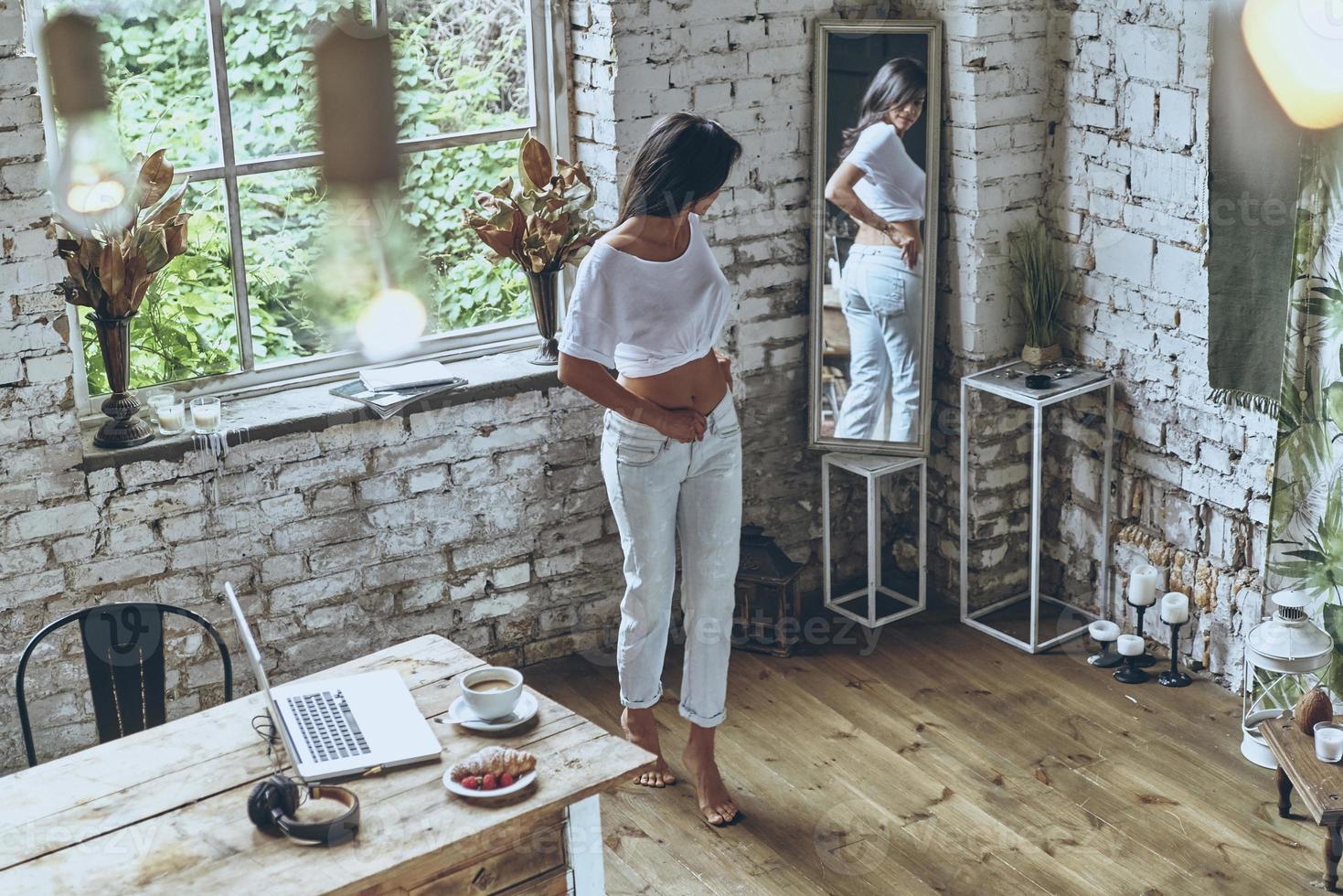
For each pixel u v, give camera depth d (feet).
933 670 12.34
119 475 10.46
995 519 13.30
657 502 9.59
